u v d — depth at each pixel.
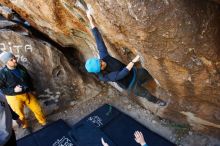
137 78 4.27
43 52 6.86
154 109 6.44
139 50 3.99
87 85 7.46
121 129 6.47
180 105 5.32
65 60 7.12
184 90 4.63
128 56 4.85
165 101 5.44
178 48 3.55
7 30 6.68
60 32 5.91
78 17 4.66
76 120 7.08
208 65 3.70
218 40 3.38
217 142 5.79
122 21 3.50
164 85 4.77
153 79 4.96
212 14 3.19
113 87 7.51
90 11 3.83
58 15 4.94
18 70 5.96
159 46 3.61
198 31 3.29
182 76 4.15
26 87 6.10
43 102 7.22
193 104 5.06
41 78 7.06
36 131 6.77
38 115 6.76
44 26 6.11
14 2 5.50
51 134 6.65
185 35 3.33
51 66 7.01
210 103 4.76
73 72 7.25
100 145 6.16
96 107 7.25
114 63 3.83
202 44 3.41
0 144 3.22
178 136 6.16
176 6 3.11
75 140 6.39
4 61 5.74
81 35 5.91
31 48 6.79
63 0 4.20
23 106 6.55
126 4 3.23
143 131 6.32
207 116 5.12
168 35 3.38
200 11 3.16
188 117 5.70
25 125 6.89
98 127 6.55
